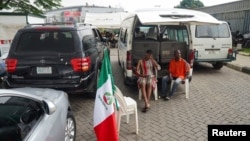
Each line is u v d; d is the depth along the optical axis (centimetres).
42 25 600
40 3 1731
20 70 550
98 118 401
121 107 468
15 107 303
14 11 1692
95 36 805
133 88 790
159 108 616
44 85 551
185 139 455
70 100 673
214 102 658
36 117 313
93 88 645
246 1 1945
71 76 552
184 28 766
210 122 529
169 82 730
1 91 296
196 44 997
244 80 909
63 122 370
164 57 758
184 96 711
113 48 2141
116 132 400
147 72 632
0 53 1060
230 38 1018
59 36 563
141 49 737
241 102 657
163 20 586
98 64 713
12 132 268
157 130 493
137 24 706
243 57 1444
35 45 558
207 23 623
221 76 980
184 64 682
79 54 552
